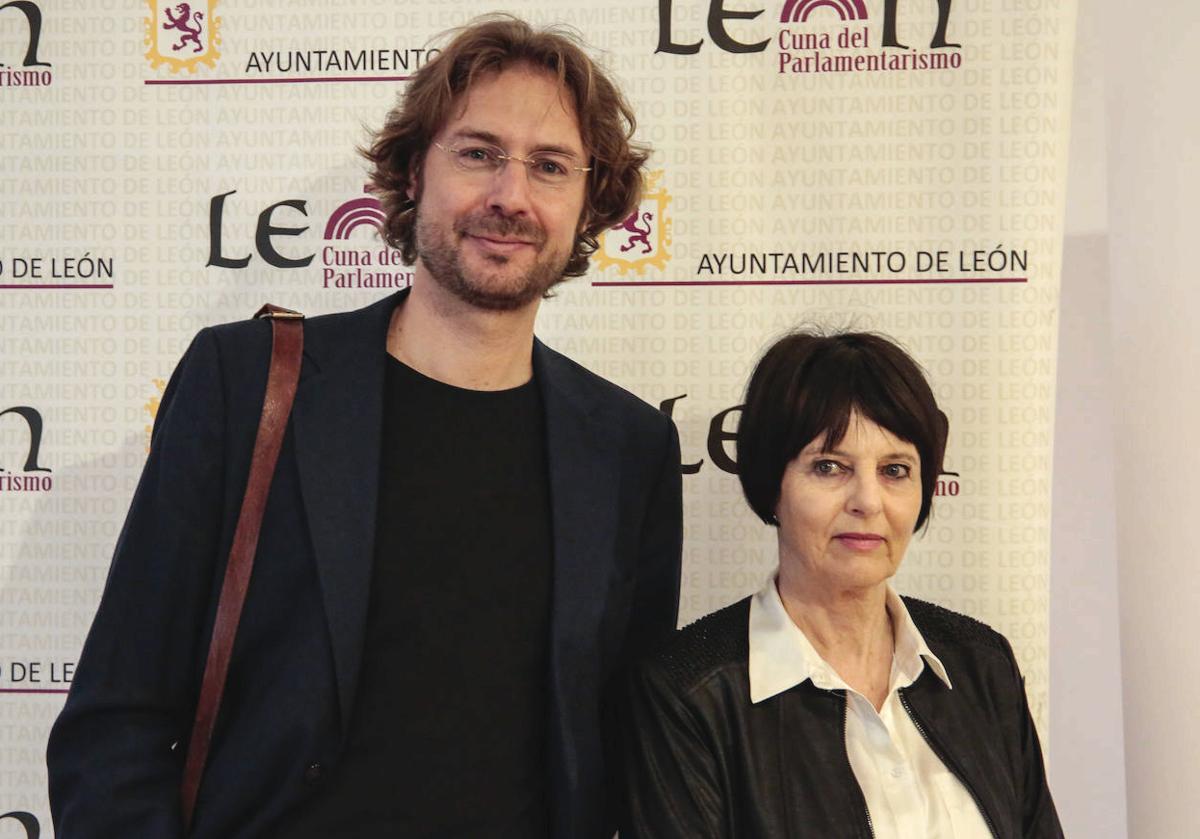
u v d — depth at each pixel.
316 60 2.14
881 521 1.56
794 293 2.14
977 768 1.58
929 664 1.63
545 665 1.62
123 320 2.17
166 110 2.16
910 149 2.11
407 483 1.57
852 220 2.12
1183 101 2.23
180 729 1.55
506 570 1.59
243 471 1.53
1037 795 1.66
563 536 1.62
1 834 2.16
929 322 2.12
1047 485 2.09
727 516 2.16
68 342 2.17
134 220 2.17
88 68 2.16
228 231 2.17
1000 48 2.10
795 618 1.64
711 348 2.15
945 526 2.12
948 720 1.62
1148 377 2.24
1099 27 2.21
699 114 2.14
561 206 1.60
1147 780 2.23
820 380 1.57
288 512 1.52
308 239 2.16
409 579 1.54
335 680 1.46
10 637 2.17
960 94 2.10
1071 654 2.19
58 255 2.17
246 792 1.46
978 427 2.11
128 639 1.48
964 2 2.10
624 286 2.16
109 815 1.40
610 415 1.76
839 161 2.12
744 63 2.13
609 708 1.71
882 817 1.52
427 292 1.62
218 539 1.53
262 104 2.15
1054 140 2.09
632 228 2.15
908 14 2.11
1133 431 2.24
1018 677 1.72
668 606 1.85
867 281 2.12
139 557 1.50
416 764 1.49
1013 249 2.10
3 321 2.17
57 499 2.17
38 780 2.16
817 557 1.57
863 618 1.62
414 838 1.48
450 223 1.57
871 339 1.62
